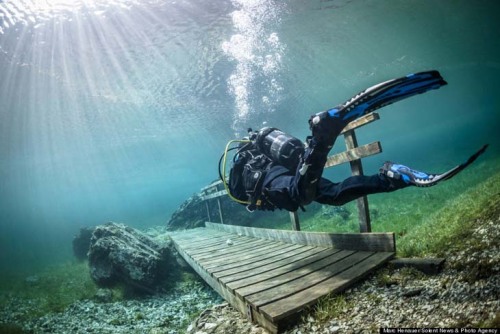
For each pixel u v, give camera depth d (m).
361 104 2.10
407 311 3.05
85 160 42.25
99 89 19.47
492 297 2.67
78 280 11.55
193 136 39.03
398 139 118.19
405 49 23.38
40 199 84.00
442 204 9.29
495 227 3.84
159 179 88.06
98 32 14.45
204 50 17.73
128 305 8.39
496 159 15.61
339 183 2.75
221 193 13.08
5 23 13.30
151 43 16.05
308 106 33.34
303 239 7.10
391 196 16.30
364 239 5.23
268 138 3.26
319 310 3.49
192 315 6.33
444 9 17.91
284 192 2.85
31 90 17.91
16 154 31.41
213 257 7.45
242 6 14.50
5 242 30.95
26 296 10.58
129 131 30.36
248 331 3.77
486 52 31.53
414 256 4.48
